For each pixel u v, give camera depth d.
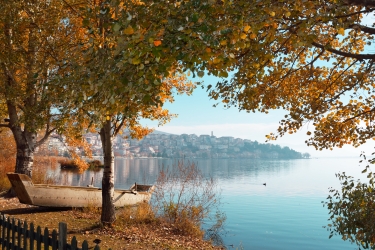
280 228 17.56
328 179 58.25
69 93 5.80
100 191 14.81
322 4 5.23
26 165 15.49
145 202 14.34
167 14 4.19
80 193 14.20
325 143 8.72
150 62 4.27
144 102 4.61
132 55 4.04
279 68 7.98
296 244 14.58
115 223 11.07
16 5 10.65
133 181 43.81
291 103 8.93
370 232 6.20
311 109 8.08
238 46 4.62
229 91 7.46
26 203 13.23
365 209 6.42
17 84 11.66
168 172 14.13
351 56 6.89
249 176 65.12
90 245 8.73
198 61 4.13
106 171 11.20
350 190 6.75
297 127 8.30
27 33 12.30
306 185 45.31
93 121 6.11
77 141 19.47
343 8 5.17
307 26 5.08
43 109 10.40
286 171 90.62
